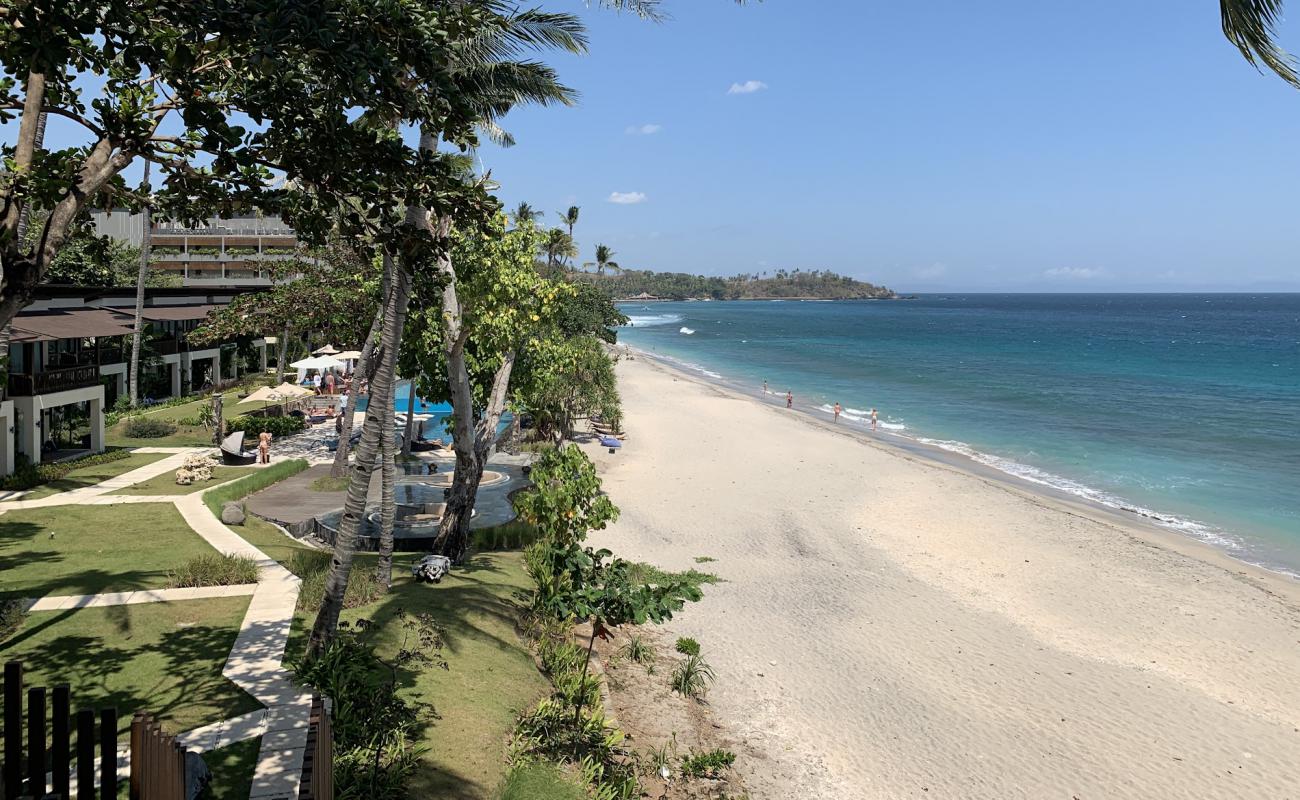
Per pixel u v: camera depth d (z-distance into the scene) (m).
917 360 110.62
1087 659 19.80
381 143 8.55
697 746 14.84
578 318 60.69
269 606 15.77
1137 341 143.50
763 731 15.73
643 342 150.00
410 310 21.22
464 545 22.53
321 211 9.31
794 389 80.06
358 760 10.22
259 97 8.35
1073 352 120.81
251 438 37.88
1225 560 28.31
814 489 37.19
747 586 24.00
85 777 6.88
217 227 82.25
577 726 13.60
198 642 13.91
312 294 35.81
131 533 21.03
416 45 8.23
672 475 39.53
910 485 38.25
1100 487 39.62
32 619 14.59
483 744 11.99
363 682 12.17
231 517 22.72
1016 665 19.28
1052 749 15.56
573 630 19.00
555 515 15.96
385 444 17.53
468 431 21.56
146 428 35.69
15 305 7.54
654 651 18.89
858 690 17.64
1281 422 57.28
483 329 19.83
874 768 14.64
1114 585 25.14
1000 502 35.25
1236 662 19.84
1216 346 130.00
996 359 110.56
